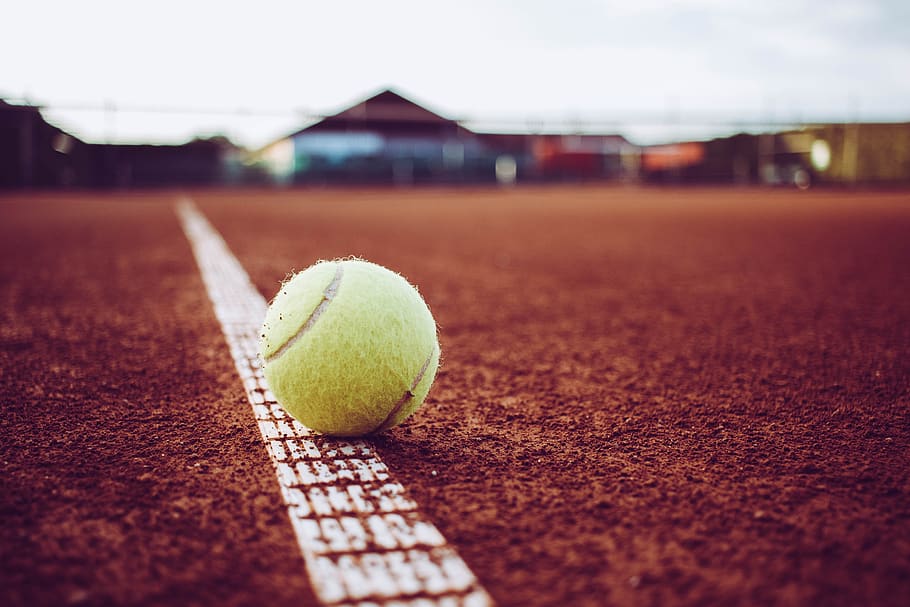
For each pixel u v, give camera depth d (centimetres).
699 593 17
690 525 20
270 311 26
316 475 24
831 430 28
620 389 34
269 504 21
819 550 19
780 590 17
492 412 31
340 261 27
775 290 64
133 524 20
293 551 19
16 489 22
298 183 332
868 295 61
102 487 22
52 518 20
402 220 144
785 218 149
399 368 25
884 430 28
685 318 52
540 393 34
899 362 39
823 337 45
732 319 52
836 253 91
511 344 44
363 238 106
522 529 20
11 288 62
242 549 19
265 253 86
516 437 27
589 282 69
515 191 312
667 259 87
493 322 51
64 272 71
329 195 267
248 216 151
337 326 25
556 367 39
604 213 169
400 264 80
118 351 40
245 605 16
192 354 40
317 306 25
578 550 19
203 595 17
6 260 80
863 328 48
